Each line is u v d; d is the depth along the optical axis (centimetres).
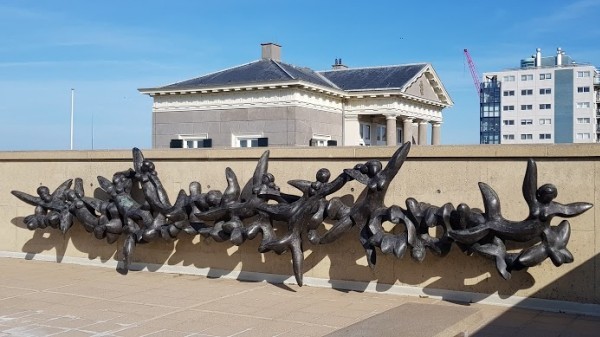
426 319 658
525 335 830
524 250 936
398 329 612
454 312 697
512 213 1008
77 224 1417
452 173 1052
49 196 1394
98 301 1040
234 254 1241
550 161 985
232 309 980
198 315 942
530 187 930
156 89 4322
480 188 975
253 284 1184
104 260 1386
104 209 1317
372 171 1048
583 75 11225
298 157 1180
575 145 963
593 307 948
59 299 1055
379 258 1103
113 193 1303
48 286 1166
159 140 4381
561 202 977
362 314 945
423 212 1015
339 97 4509
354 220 1067
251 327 871
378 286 1103
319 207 1088
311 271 1161
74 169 1433
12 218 1502
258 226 1138
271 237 1137
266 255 1210
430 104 5056
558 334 835
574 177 970
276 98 4047
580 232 962
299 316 934
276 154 1198
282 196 1141
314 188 1089
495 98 12144
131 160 1373
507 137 11888
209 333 842
